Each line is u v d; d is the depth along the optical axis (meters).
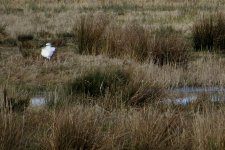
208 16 44.50
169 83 26.41
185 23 49.38
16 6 62.66
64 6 63.47
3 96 21.55
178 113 19.88
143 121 17.27
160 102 22.25
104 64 29.70
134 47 32.88
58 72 28.77
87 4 64.88
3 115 17.20
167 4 65.06
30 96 23.53
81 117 17.38
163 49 32.19
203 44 38.31
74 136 16.23
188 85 26.62
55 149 15.98
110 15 52.47
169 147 16.16
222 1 68.19
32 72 28.53
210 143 16.08
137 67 27.92
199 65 31.36
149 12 58.00
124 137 16.72
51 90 25.00
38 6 63.19
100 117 18.83
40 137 17.16
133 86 22.72
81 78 24.11
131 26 36.72
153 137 16.39
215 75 28.17
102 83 22.78
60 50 36.94
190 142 16.58
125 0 67.75
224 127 16.62
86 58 32.12
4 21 48.75
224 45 38.09
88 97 22.23
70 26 46.22
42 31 43.78
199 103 22.31
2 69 28.80
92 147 16.12
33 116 19.02
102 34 35.09
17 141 16.31
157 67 29.14
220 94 24.11
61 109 19.67
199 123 17.50
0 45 37.78
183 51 32.94
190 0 68.50
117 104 21.42
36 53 34.66
